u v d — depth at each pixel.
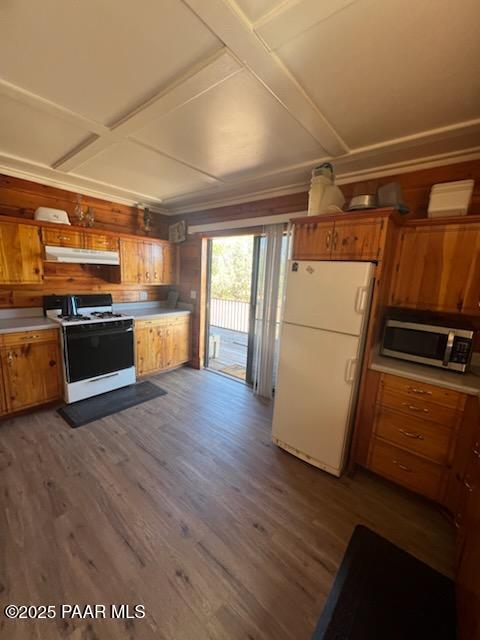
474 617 0.99
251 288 3.55
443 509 1.77
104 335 3.08
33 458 2.11
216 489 1.90
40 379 2.73
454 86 1.33
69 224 2.94
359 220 1.86
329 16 0.99
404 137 1.80
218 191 3.16
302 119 1.64
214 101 1.51
